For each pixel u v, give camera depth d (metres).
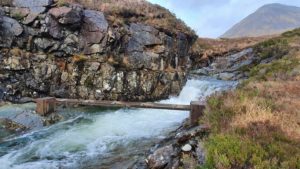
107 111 19.59
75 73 21.58
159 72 25.19
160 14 29.95
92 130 15.38
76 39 22.17
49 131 15.01
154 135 14.53
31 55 20.88
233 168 6.95
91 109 19.94
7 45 20.55
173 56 28.39
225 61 47.19
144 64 24.67
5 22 20.64
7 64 20.03
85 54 22.33
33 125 15.44
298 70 20.34
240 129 8.76
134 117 18.17
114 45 23.36
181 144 9.86
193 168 7.84
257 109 10.49
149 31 26.38
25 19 21.06
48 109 16.98
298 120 9.56
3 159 11.46
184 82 29.20
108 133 14.98
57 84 21.20
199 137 9.90
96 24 22.88
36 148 12.70
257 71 25.92
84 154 12.16
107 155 11.97
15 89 19.72
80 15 22.14
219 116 10.54
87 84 21.70
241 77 39.03
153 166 9.17
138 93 23.47
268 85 15.84
